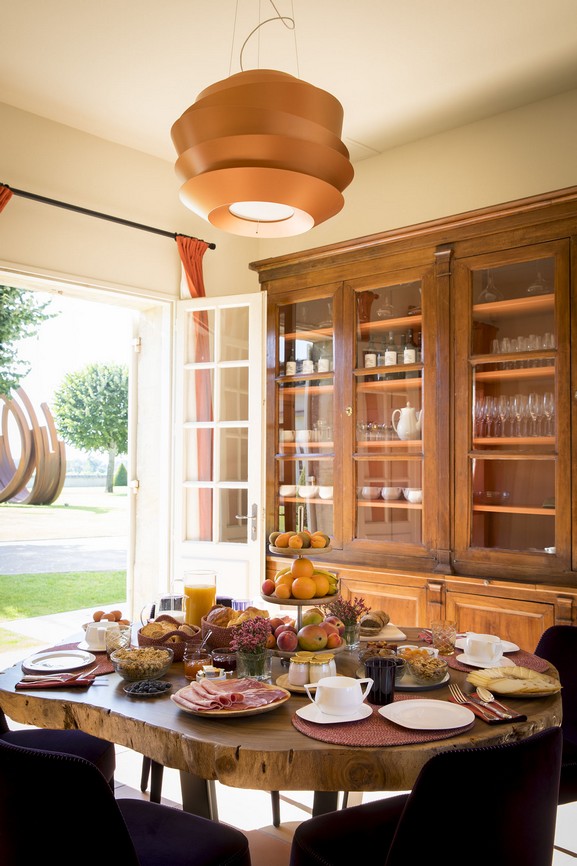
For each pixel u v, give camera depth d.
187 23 3.11
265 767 1.43
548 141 3.71
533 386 3.27
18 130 3.82
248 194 1.92
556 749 1.38
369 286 3.90
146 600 4.74
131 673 1.88
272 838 2.49
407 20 3.07
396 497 3.76
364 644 2.27
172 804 2.78
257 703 1.67
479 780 1.26
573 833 2.59
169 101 3.78
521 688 1.77
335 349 4.04
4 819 1.33
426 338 3.64
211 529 4.50
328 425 4.09
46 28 3.15
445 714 1.63
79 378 12.72
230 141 1.85
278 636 1.98
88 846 1.28
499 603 3.28
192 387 4.56
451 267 3.55
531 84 3.59
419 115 3.91
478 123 3.97
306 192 1.94
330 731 1.54
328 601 2.07
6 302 9.99
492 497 3.38
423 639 2.34
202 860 1.53
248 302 4.34
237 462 4.46
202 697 1.67
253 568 4.26
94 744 2.20
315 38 3.21
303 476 4.20
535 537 3.25
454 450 3.51
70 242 4.02
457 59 3.37
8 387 10.66
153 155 4.46
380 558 3.78
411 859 1.28
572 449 3.12
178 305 4.54
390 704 1.68
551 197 3.16
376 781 1.42
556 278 3.20
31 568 9.12
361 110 3.85
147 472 4.78
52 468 11.74
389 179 4.34
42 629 6.13
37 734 2.27
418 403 3.69
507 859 1.31
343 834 1.61
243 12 3.02
